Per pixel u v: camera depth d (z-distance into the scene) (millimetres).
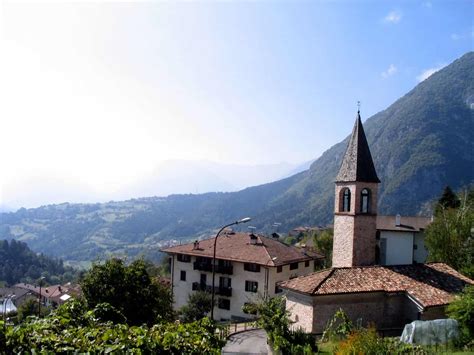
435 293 28797
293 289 28938
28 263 169375
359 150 36406
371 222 36156
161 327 10039
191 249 55688
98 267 23891
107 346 8195
